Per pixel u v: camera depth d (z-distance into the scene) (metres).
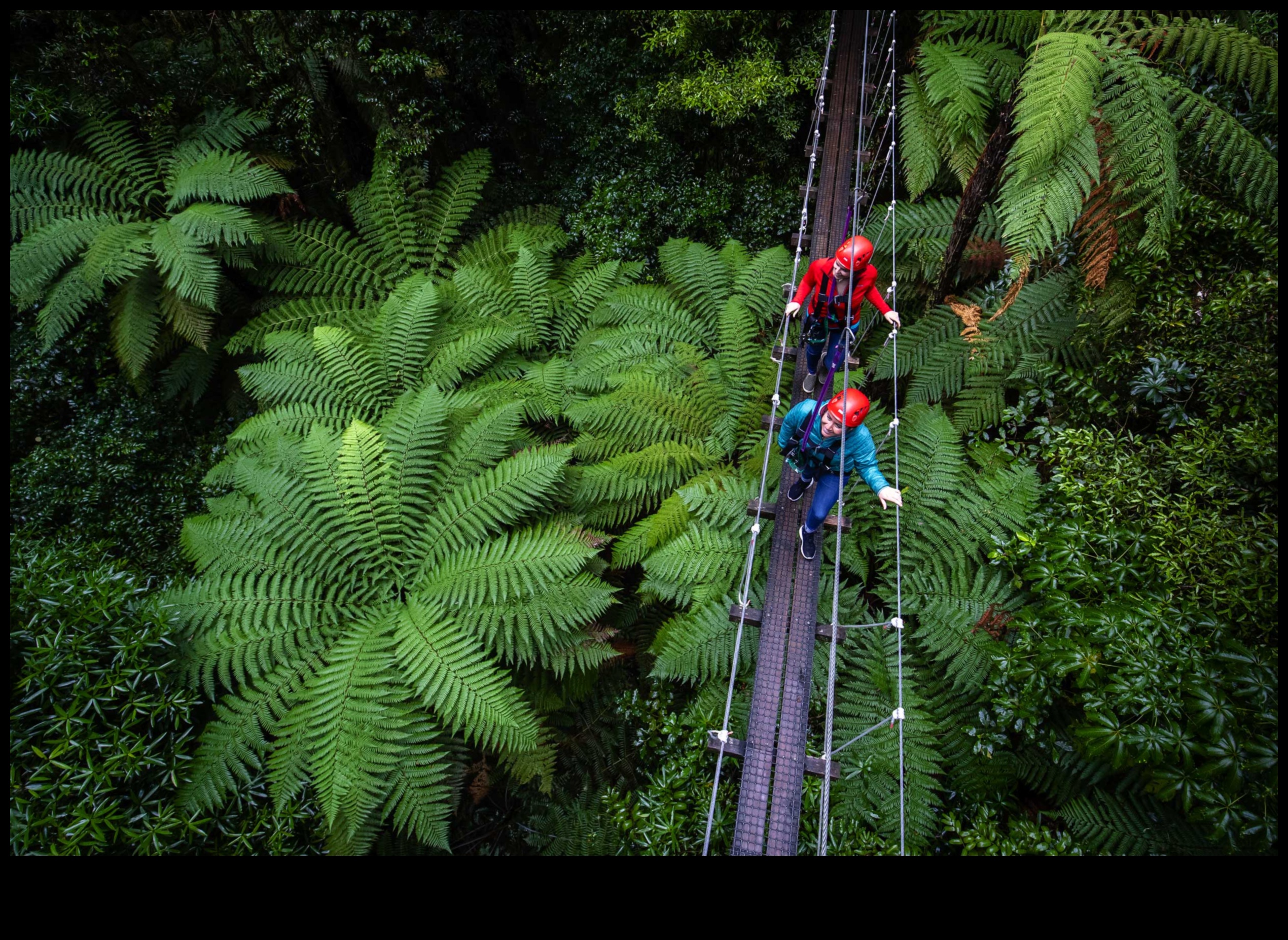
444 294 7.91
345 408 6.80
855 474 5.25
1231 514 3.78
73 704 3.91
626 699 5.97
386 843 5.23
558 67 8.09
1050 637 3.68
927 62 5.80
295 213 8.17
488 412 6.14
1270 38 4.28
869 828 4.21
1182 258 4.38
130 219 7.02
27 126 6.55
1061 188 3.81
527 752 5.38
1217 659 3.25
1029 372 5.03
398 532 5.59
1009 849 3.69
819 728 4.66
